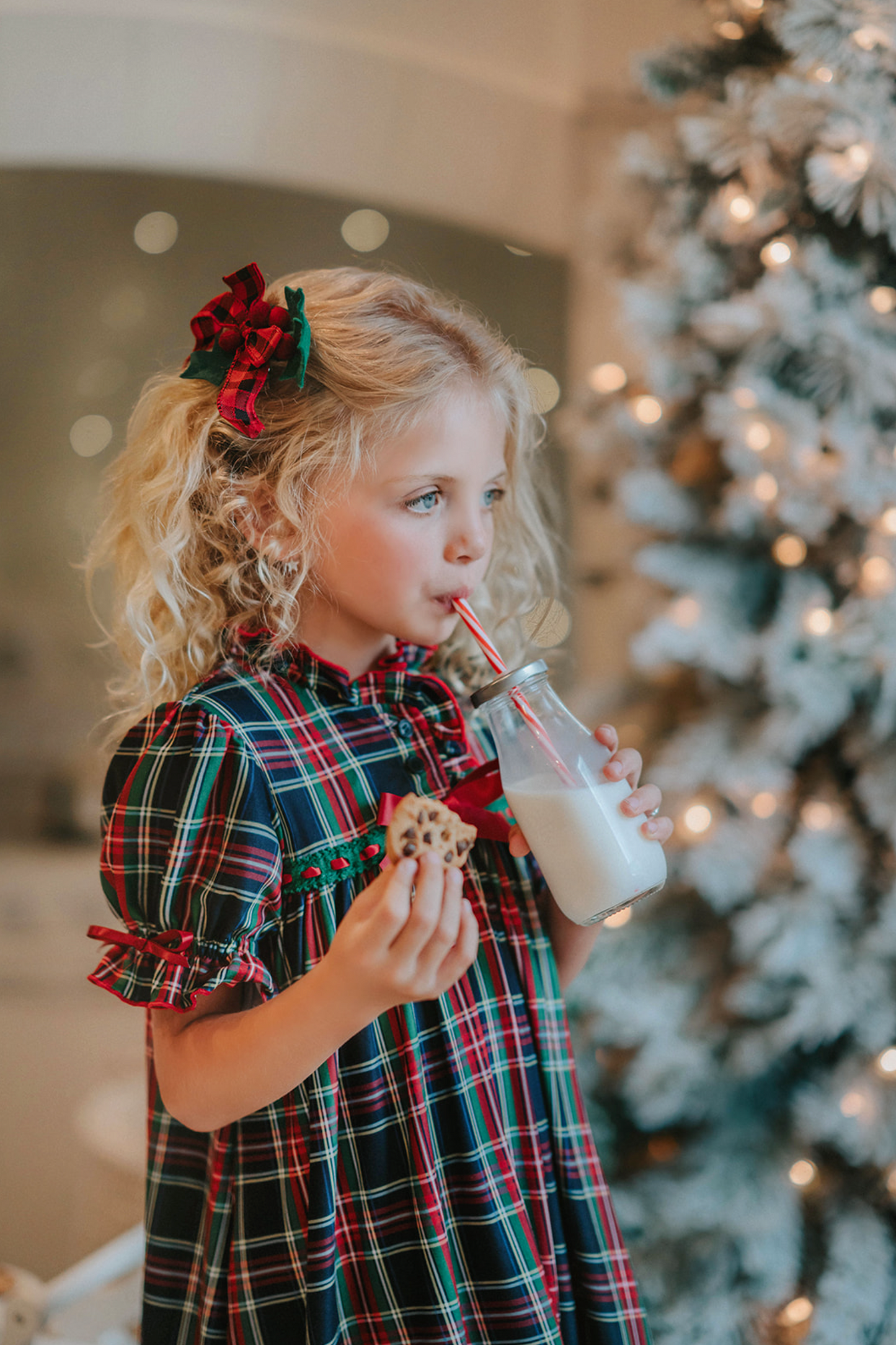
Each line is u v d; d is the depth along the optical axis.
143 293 4.23
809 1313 1.43
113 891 0.75
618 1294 0.84
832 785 1.54
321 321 0.83
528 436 1.00
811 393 1.48
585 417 1.71
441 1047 0.80
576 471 1.79
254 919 0.71
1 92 3.15
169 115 3.24
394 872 0.62
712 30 1.58
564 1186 0.85
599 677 1.92
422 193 3.38
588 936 0.93
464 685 1.05
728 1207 1.48
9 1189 2.39
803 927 1.46
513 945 0.87
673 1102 1.54
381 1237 0.76
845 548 1.49
